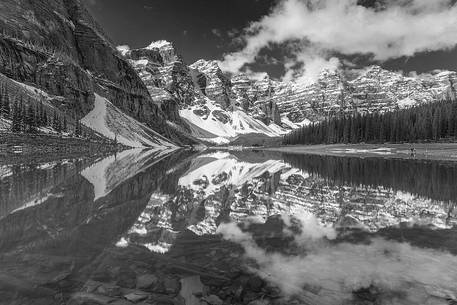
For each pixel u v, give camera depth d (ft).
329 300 28.27
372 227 54.85
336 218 61.67
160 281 31.60
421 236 48.88
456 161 236.22
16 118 293.23
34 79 478.18
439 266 36.29
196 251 40.81
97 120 557.33
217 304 27.27
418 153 331.16
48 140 314.35
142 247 42.27
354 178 133.90
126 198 80.28
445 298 28.76
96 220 57.16
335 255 39.73
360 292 29.58
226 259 37.96
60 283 30.91
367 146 437.58
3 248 41.14
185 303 27.25
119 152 355.15
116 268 34.76
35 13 594.65
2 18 501.97
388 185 112.47
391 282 32.01
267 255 39.52
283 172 163.12
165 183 112.98
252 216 63.41
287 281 31.83
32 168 148.05
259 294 29.04
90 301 27.43
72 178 115.55
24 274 32.91
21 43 486.38
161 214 63.67
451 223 57.72
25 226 52.08
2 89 323.98
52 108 422.82
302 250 41.63
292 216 63.57
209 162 236.22
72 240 44.88
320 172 161.38
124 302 27.30
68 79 535.60
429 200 82.69
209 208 71.56
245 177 140.56
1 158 201.98
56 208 66.64
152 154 334.03
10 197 77.66
